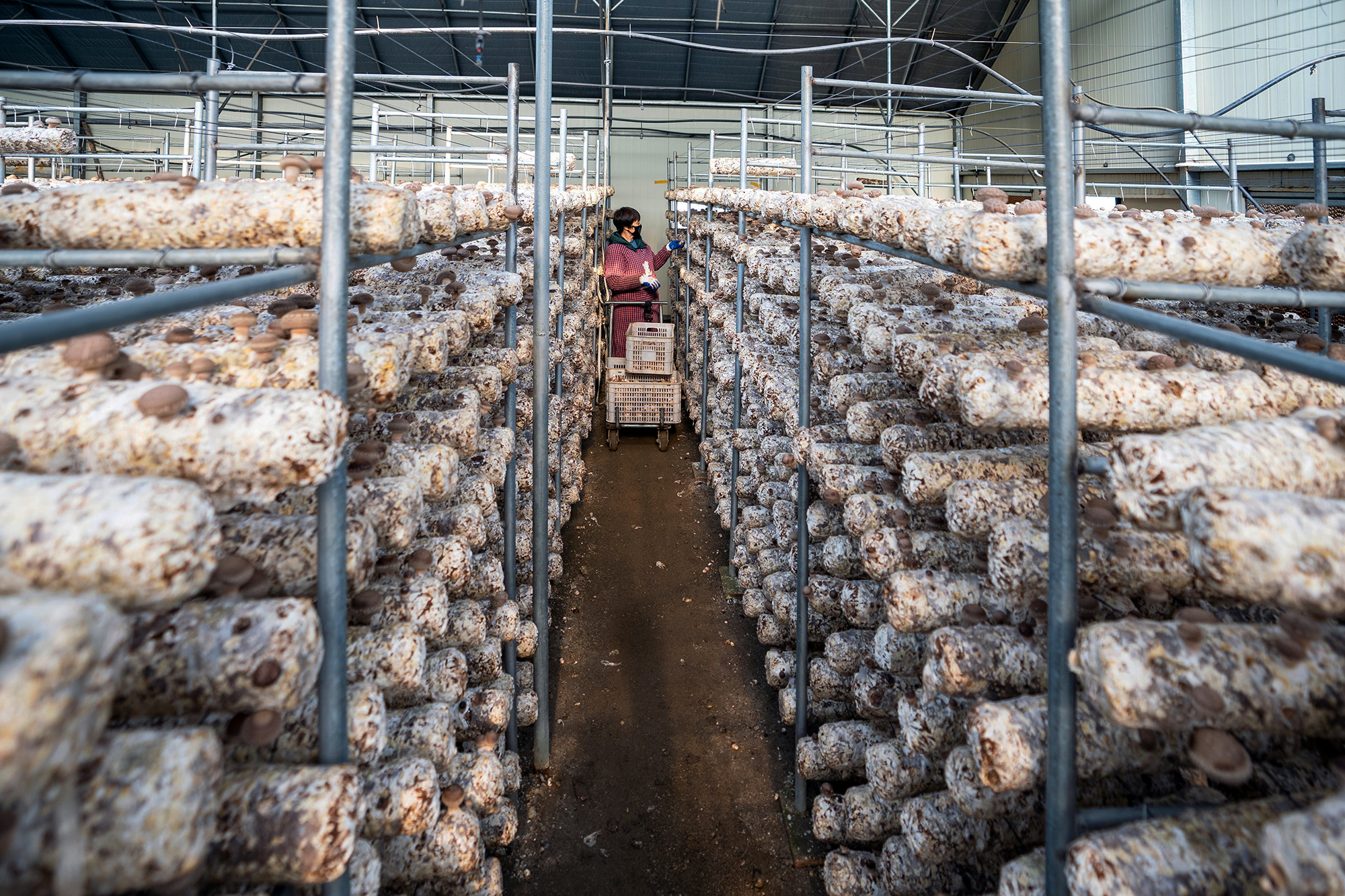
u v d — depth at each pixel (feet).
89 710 2.16
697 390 23.18
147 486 2.73
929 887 6.34
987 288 8.52
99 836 2.57
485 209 7.45
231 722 3.54
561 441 15.31
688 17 32.55
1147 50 24.06
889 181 23.18
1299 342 5.47
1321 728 3.47
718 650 13.23
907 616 5.94
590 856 9.03
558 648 13.15
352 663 5.02
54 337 2.47
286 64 33.99
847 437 8.77
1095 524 4.02
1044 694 5.24
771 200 9.97
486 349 8.87
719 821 9.59
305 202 4.12
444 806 5.95
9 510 2.58
